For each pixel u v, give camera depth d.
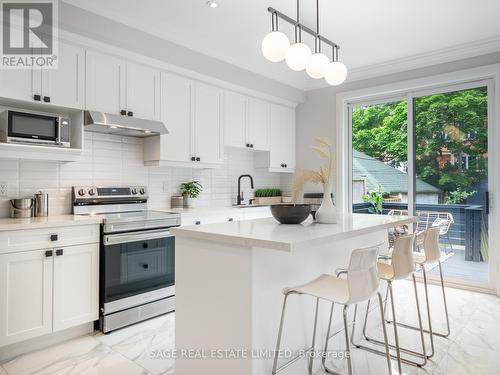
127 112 3.11
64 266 2.53
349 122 4.66
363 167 4.56
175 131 3.52
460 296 3.57
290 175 5.15
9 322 2.28
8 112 2.49
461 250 3.85
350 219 2.61
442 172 3.98
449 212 3.93
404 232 4.20
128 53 3.08
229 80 3.97
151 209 3.70
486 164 3.70
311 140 4.91
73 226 2.57
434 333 2.69
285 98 4.71
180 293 2.02
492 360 2.28
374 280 1.75
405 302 3.41
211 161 3.86
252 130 4.38
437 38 3.51
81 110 2.85
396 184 4.30
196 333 1.93
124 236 2.82
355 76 4.45
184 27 3.25
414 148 4.17
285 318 1.98
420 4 2.86
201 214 3.56
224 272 1.82
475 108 3.77
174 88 3.51
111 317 2.74
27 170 2.86
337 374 2.13
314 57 2.27
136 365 2.24
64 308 2.53
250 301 1.72
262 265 1.79
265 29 3.30
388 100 4.35
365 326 2.65
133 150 3.56
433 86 4.00
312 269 2.22
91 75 2.89
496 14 3.03
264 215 4.37
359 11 2.96
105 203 3.28
